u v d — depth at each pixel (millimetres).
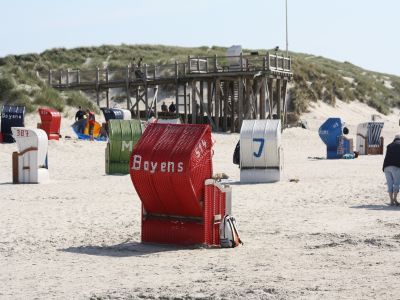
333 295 8328
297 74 78812
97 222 15422
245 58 53531
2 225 15000
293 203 18422
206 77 54594
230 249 12148
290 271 9945
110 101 69688
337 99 83062
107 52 91125
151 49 94688
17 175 24406
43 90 48938
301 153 41000
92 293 8844
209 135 12477
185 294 8570
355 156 37625
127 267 10680
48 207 17953
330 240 12664
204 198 12438
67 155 35031
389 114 87688
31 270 10539
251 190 21609
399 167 17750
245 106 55625
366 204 18078
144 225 12961
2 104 46656
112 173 28031
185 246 12562
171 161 12141
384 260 10656
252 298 8273
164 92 70750
